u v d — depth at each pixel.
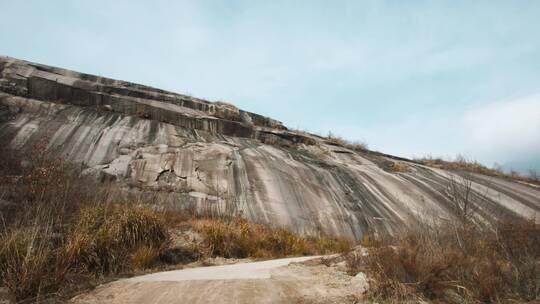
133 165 14.23
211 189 14.27
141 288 5.41
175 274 6.70
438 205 16.50
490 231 7.75
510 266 6.09
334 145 24.11
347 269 6.95
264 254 10.27
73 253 6.13
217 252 9.73
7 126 14.07
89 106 17.59
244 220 12.46
